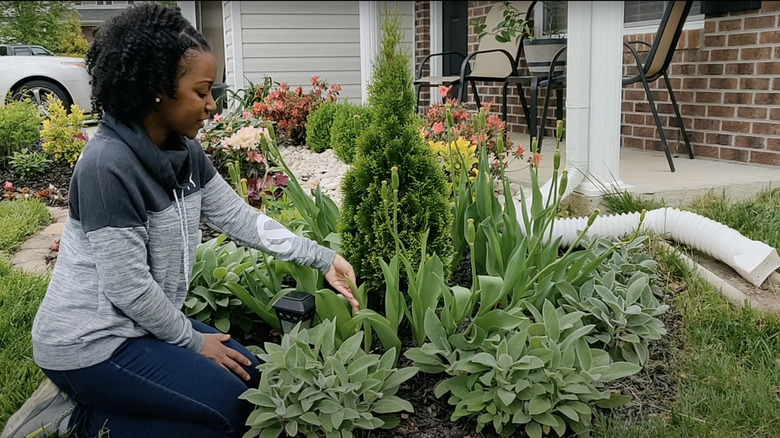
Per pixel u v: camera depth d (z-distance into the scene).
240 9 8.95
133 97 1.81
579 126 4.07
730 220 3.78
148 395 1.95
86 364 1.91
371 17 7.61
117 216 1.80
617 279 2.87
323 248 2.31
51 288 1.93
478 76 7.11
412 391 2.32
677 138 5.85
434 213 2.48
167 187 1.96
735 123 5.33
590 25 3.91
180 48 1.81
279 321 2.39
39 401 2.26
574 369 2.15
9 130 6.56
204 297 2.53
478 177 2.84
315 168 5.86
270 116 7.26
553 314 2.25
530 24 7.62
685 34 5.64
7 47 12.97
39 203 5.02
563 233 3.48
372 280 2.50
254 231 2.30
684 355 2.63
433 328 2.22
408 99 2.48
